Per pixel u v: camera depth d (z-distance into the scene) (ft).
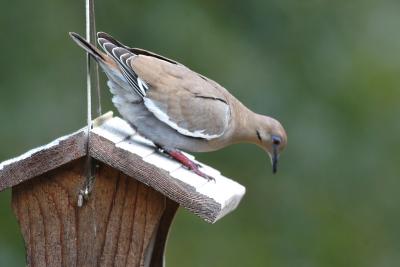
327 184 54.60
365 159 55.93
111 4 52.31
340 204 55.21
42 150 31.50
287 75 54.34
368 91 56.90
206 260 52.39
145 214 31.94
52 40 50.80
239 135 39.37
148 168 31.27
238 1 54.44
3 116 49.14
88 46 32.40
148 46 52.11
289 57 54.85
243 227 53.72
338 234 54.95
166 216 35.14
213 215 31.32
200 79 36.27
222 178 34.91
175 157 34.32
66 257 32.37
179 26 52.42
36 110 49.47
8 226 49.14
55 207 32.14
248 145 53.62
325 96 55.26
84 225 32.19
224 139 37.37
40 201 32.19
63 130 49.47
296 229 54.13
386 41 58.44
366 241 55.21
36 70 50.26
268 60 54.19
